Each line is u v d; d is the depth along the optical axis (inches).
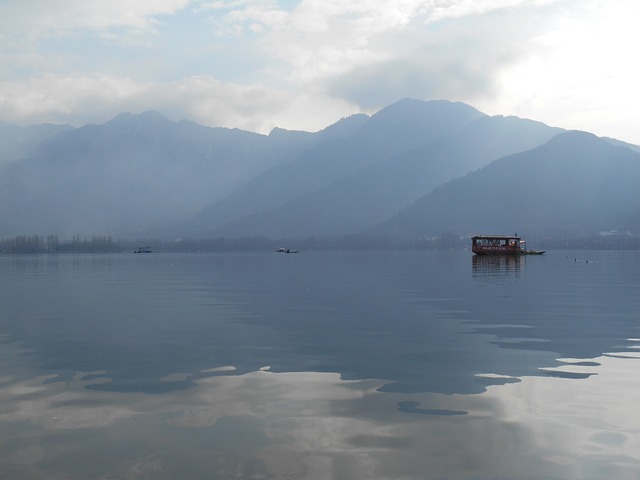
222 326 957.8
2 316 1109.7
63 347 768.9
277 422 452.1
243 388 551.8
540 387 547.5
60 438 422.0
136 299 1461.6
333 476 356.5
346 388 549.0
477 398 512.4
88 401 511.8
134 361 676.1
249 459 382.6
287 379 585.3
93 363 666.8
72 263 5383.9
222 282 2186.3
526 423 445.1
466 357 690.2
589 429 431.5
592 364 647.8
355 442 409.4
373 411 477.1
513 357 689.0
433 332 884.0
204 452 394.3
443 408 483.8
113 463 378.0
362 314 1112.8
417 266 3791.8
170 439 418.3
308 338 830.5
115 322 1013.8
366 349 744.3
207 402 506.6
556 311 1154.7
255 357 696.4
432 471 362.9
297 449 398.3
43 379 591.5
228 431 433.7
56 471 367.2
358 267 3690.9
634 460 377.7
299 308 1226.0
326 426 442.3
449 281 2150.6
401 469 365.7
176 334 875.4
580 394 522.6
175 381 579.8
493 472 361.4
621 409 478.0
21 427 445.4
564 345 766.5
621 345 765.3
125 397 523.8
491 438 414.9
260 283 2101.4
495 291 1663.4
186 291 1732.3
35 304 1343.5
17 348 762.8
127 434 428.8
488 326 946.1
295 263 4736.7
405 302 1347.2
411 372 613.0
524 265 3897.6
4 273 3142.2
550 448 396.8
